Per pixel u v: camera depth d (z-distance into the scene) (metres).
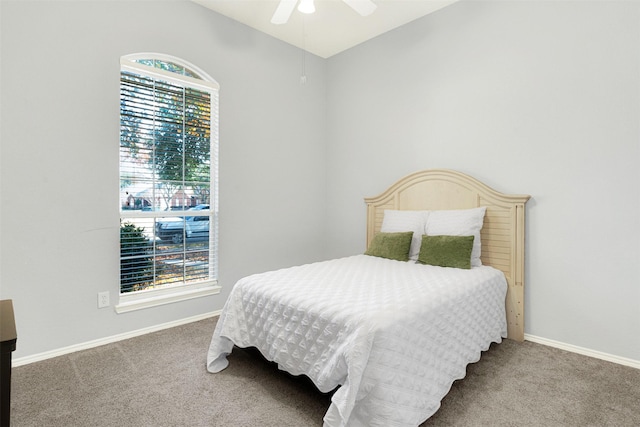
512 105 2.79
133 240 2.81
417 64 3.39
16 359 2.24
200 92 3.19
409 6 3.16
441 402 1.84
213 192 3.31
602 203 2.38
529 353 2.48
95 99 2.53
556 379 2.09
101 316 2.59
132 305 2.73
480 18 2.95
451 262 2.69
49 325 2.36
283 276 2.39
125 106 2.73
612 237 2.35
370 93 3.81
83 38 2.46
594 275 2.42
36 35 2.28
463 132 3.08
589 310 2.45
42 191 2.32
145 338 2.70
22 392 1.91
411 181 3.40
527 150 2.71
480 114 2.97
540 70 2.64
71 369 2.19
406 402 1.51
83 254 2.50
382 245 3.16
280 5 2.23
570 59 2.50
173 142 3.02
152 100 2.88
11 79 2.19
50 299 2.37
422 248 2.89
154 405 1.79
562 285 2.56
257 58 3.56
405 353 1.59
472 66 3.01
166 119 2.97
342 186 4.13
